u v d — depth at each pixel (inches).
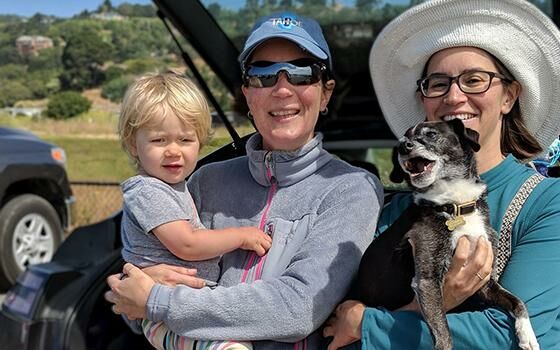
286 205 51.5
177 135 51.9
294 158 51.6
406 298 49.3
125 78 588.4
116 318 66.1
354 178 51.1
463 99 50.6
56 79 669.9
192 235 50.3
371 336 45.9
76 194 216.1
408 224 49.4
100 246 71.7
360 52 100.0
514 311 44.1
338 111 102.9
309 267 47.0
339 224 48.8
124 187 53.3
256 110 52.6
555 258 45.3
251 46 52.1
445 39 50.9
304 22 53.0
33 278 67.7
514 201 48.3
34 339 64.0
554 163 65.7
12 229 150.6
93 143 432.8
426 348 44.8
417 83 54.2
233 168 55.9
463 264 45.3
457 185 48.0
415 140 48.5
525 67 51.3
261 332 46.0
